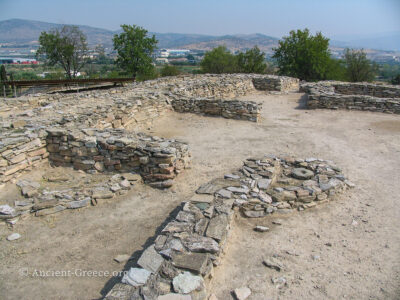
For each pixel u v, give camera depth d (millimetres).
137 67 37594
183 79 19219
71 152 6973
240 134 10367
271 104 15812
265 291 3648
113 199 5855
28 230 4832
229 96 17359
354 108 13711
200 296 3072
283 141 9625
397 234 4816
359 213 5453
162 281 3236
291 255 4324
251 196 5312
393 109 12922
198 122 11812
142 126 11117
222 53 45438
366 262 4180
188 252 3701
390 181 6738
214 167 7465
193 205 4832
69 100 11789
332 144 9297
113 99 11438
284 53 38656
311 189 5676
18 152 6312
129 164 6707
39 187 6105
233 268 4039
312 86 17562
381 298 3549
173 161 6410
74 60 36719
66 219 5176
